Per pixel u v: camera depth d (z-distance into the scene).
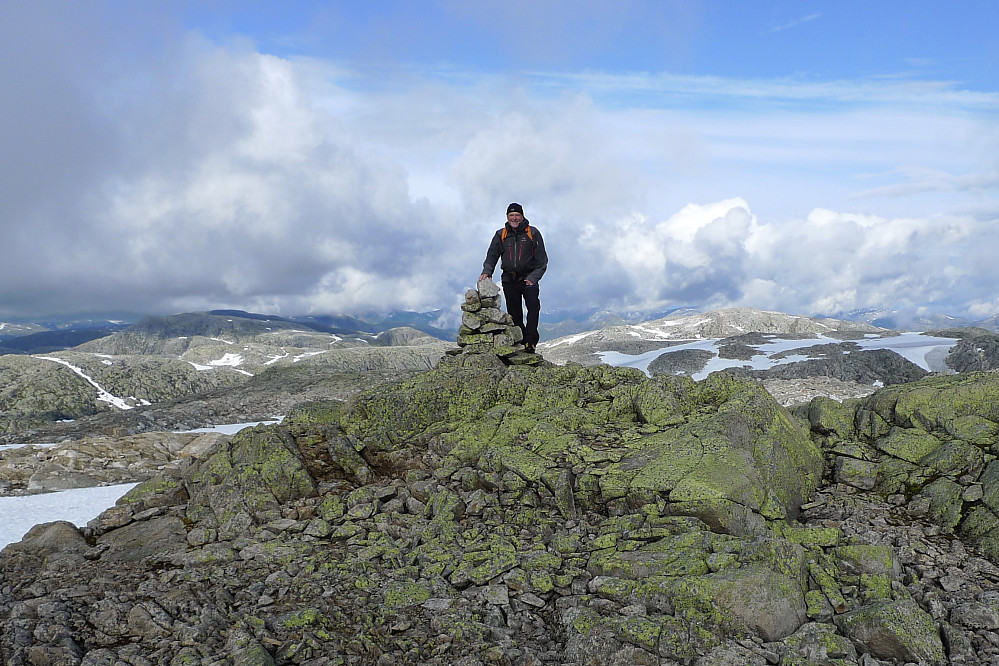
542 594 4.47
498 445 6.24
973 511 5.12
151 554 5.33
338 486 6.14
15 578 5.05
